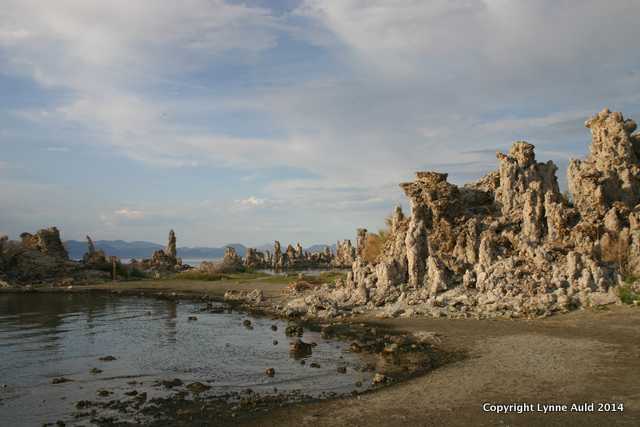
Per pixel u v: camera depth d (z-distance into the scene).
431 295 43.31
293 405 18.81
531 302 38.09
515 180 54.38
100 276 94.25
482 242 46.25
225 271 112.06
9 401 20.41
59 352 29.91
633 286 38.34
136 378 23.80
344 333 34.22
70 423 17.70
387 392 19.89
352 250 179.88
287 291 62.31
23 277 88.50
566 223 48.19
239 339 33.59
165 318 44.53
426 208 53.88
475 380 20.75
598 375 20.42
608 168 54.03
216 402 19.67
